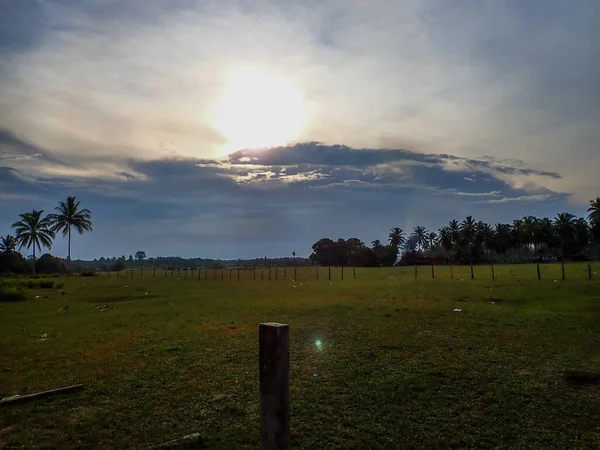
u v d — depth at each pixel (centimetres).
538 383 1079
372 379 1129
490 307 2355
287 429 507
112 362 1369
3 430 854
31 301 3325
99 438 815
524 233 12075
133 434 831
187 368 1280
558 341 1520
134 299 3388
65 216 8812
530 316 2017
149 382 1151
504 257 13612
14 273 7212
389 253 12950
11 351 1553
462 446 766
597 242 11119
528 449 750
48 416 923
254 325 1980
